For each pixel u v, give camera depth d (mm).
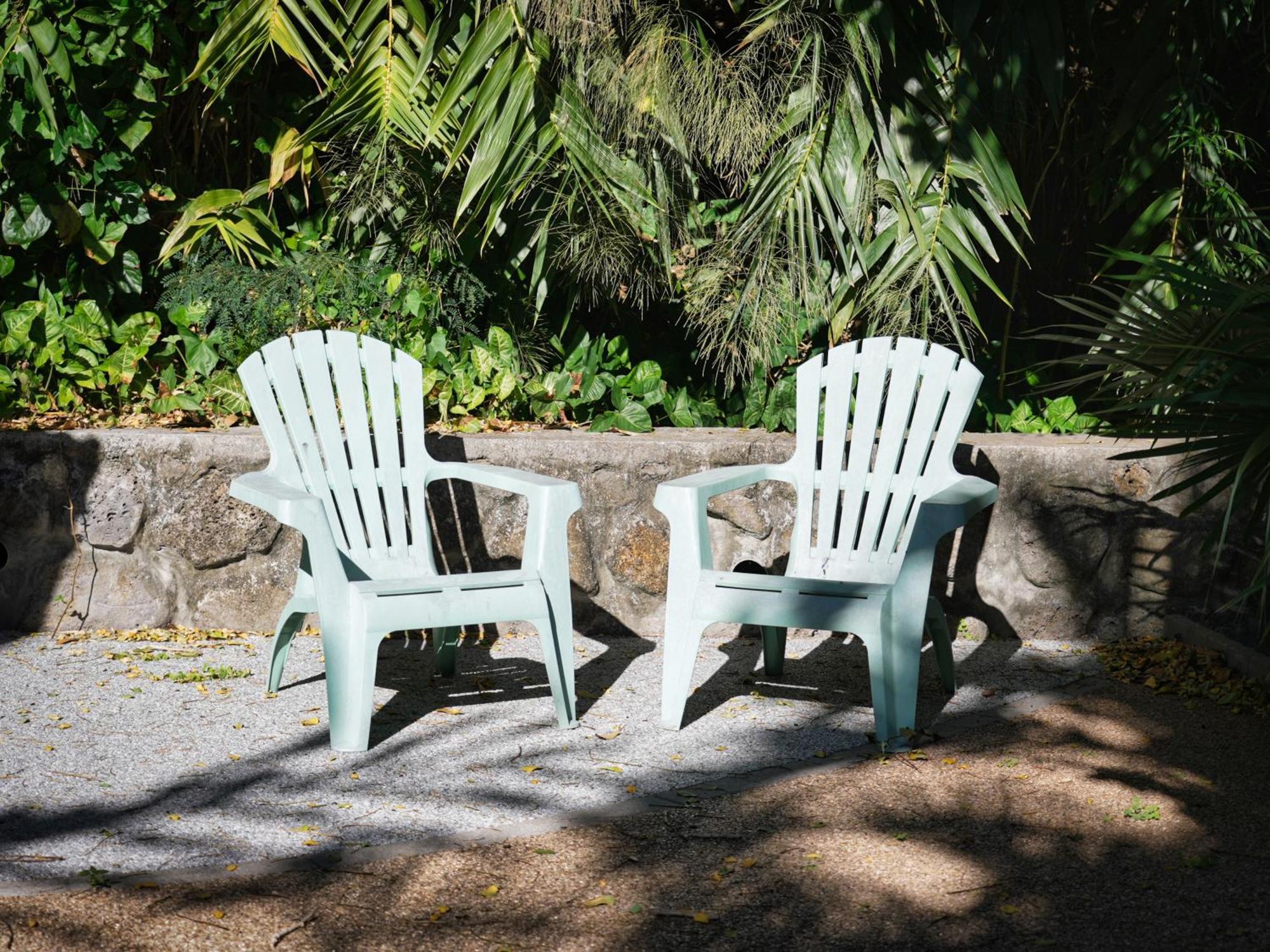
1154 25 4723
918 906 2289
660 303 5293
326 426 3688
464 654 4059
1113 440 4398
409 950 2123
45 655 3867
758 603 3254
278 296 4625
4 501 4078
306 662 3873
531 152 4629
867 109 4711
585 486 4281
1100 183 4984
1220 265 4781
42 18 4453
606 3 4453
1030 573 4250
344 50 4914
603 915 2250
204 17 4785
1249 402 2584
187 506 4137
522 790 2865
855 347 3863
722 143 4617
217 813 2701
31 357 4602
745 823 2668
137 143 4695
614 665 3963
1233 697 3492
